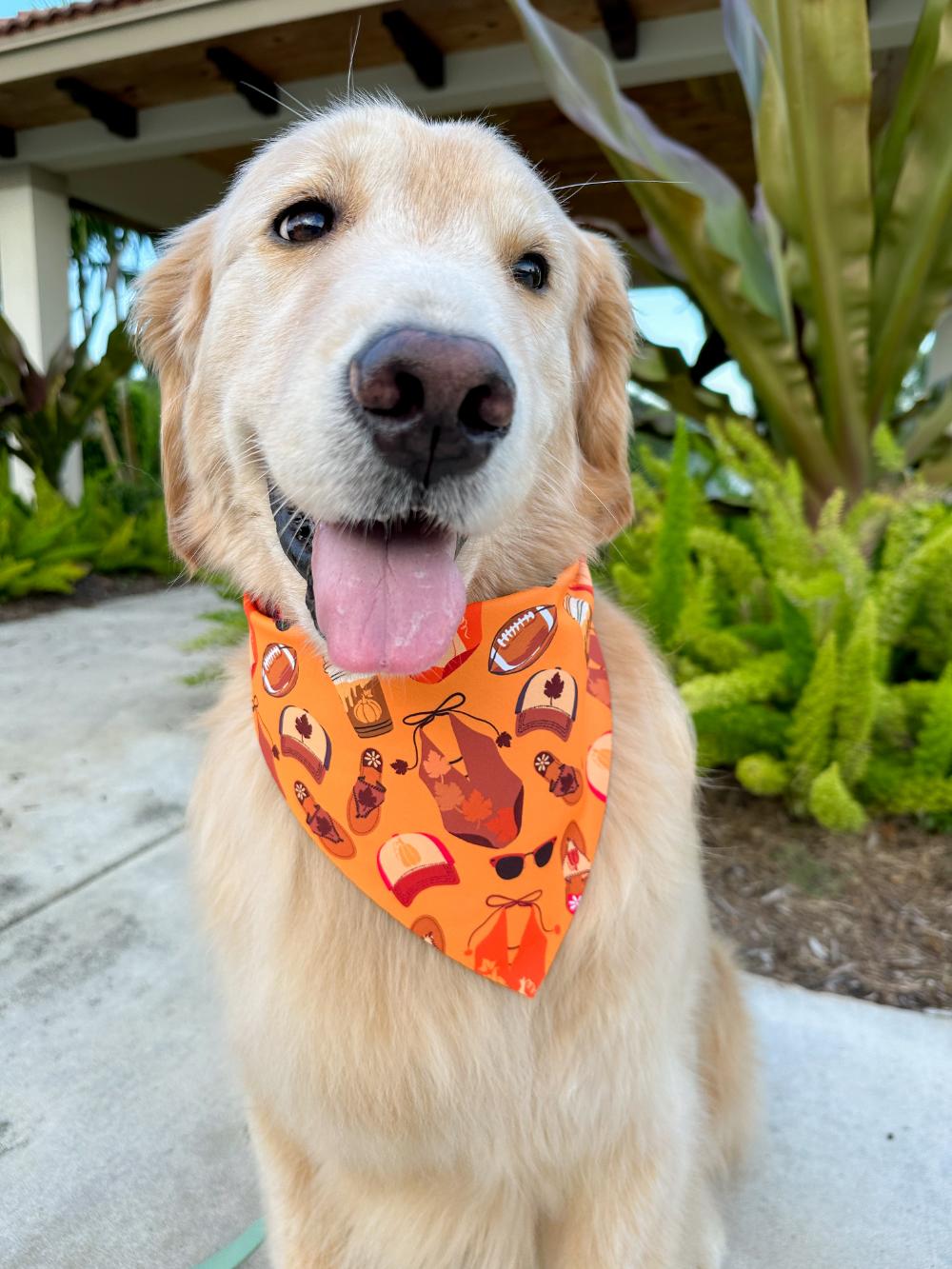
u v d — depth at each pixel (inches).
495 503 10.9
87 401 73.5
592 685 13.3
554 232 14.2
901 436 35.3
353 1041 11.8
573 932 12.2
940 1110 16.7
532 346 12.6
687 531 27.2
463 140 13.5
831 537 25.5
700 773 27.0
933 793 24.1
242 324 13.4
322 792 12.6
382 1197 13.1
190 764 33.7
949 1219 14.6
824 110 23.9
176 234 16.6
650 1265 12.7
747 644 28.4
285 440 11.0
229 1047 13.7
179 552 15.8
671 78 54.9
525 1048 12.0
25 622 59.8
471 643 12.8
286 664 13.1
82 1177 15.6
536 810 12.5
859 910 22.2
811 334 30.6
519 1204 13.0
